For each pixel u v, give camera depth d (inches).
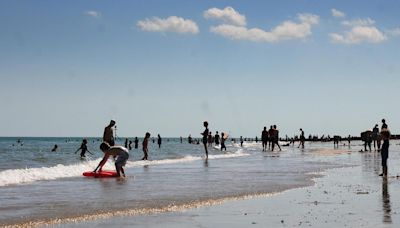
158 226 333.1
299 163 1059.3
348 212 389.4
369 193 513.0
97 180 668.7
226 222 349.1
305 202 448.8
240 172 805.9
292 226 332.8
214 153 1827.0
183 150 2272.4
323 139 5260.8
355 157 1343.5
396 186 582.2
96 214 378.6
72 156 1615.4
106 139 877.2
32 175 699.4
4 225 334.3
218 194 505.4
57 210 397.1
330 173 780.6
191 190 542.3
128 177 715.4
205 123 1318.9
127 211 394.0
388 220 353.1
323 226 332.5
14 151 2204.7
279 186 584.1
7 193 512.7
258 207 419.5
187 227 330.3
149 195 496.4
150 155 1649.9
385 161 721.0
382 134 720.3
